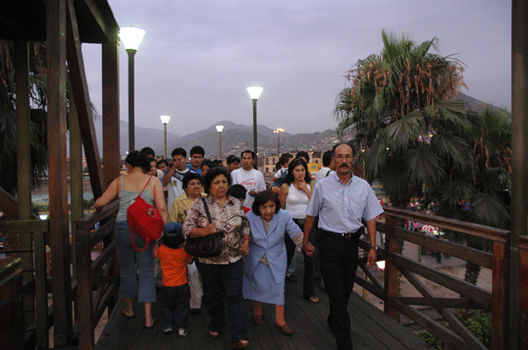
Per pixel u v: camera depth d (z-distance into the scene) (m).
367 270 4.21
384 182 8.73
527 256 2.24
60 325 3.16
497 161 8.57
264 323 3.57
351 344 2.81
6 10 4.29
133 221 3.19
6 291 2.27
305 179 4.36
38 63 7.98
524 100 2.28
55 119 3.12
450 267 18.59
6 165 7.42
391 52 8.84
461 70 8.09
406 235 3.38
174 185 4.75
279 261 3.20
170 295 3.27
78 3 3.88
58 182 3.14
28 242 4.20
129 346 3.10
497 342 2.40
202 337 3.28
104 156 4.91
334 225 2.95
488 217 8.23
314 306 4.01
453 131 8.56
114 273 4.64
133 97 7.61
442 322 10.52
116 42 4.91
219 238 2.82
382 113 8.95
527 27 2.29
